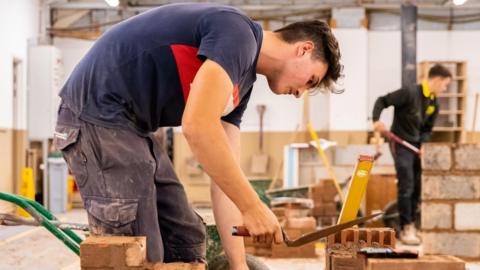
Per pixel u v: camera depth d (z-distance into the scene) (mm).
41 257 4512
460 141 10289
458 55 10609
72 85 1981
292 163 8711
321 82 2018
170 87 1913
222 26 1767
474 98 10539
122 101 1917
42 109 8641
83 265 1696
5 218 2252
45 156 8695
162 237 2209
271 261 4957
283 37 1947
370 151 9977
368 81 10633
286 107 10734
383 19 10641
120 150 1895
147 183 1914
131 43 1911
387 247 1973
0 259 4422
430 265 1569
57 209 8773
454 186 4809
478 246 4801
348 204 2018
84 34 10562
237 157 2281
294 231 5137
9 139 8773
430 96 6051
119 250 1697
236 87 1762
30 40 8820
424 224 4832
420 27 10656
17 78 9289
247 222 1694
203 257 2277
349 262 1810
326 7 10555
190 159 10523
